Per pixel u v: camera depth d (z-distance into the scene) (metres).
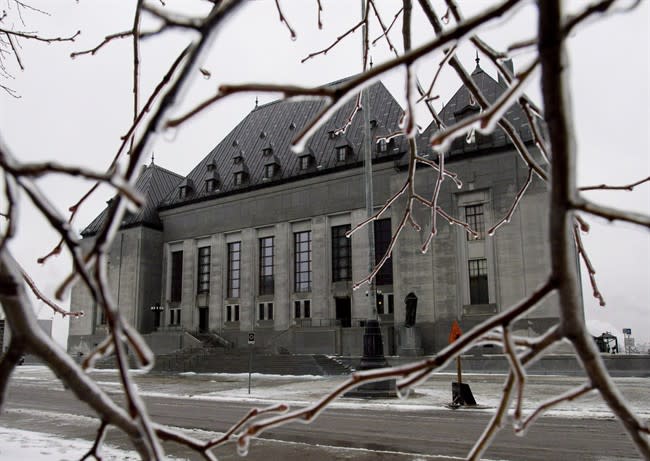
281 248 53.22
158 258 61.84
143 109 2.77
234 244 57.66
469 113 41.84
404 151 47.12
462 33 1.65
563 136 1.52
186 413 18.41
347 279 49.50
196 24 1.65
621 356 33.12
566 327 1.76
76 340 60.91
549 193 1.62
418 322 42.06
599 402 20.58
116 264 60.97
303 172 53.50
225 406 20.83
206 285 58.56
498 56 2.99
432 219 4.40
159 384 33.09
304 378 36.97
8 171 1.44
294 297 51.91
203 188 62.12
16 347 1.73
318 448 11.67
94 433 13.84
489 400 20.91
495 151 41.56
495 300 39.88
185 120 1.72
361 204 49.16
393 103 53.53
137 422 1.73
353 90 1.74
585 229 3.22
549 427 14.48
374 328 23.19
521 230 39.81
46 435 12.73
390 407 19.48
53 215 1.59
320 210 51.47
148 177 67.44
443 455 10.75
